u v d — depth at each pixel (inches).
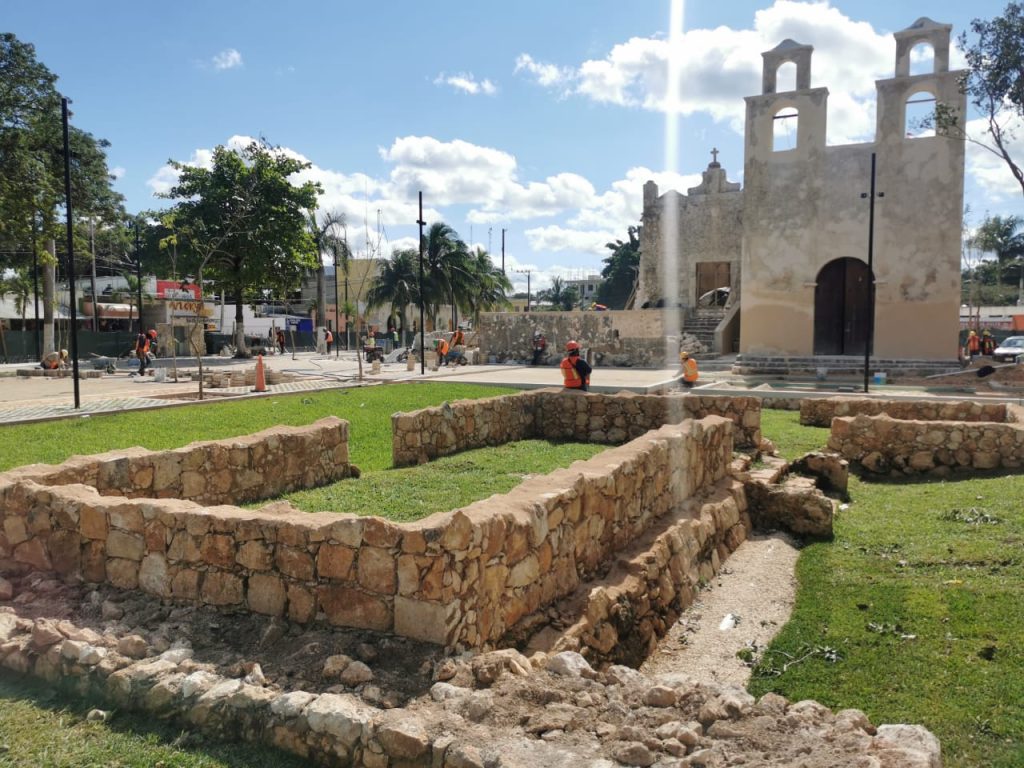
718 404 434.6
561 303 3540.8
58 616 173.2
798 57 981.8
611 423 467.2
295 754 124.3
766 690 172.4
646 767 109.7
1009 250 2534.5
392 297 1956.2
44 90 1000.2
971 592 218.7
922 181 920.3
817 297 1002.7
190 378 938.1
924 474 409.7
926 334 927.0
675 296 1690.5
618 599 197.9
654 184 1713.8
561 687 136.8
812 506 306.3
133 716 136.0
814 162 972.6
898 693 165.3
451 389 733.9
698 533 261.4
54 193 1018.7
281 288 1429.6
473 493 294.5
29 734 130.4
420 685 139.1
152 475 258.2
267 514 172.7
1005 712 153.2
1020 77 762.8
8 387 779.4
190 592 175.0
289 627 161.9
